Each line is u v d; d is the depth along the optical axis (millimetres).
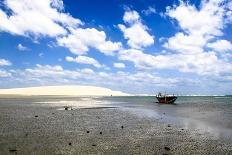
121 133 22125
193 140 19109
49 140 18766
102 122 29422
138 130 23797
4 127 24734
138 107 60562
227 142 18359
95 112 43406
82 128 24719
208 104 79125
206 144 17750
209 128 24906
